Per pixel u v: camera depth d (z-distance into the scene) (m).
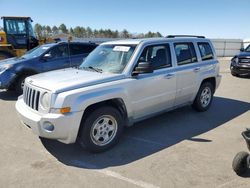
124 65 5.14
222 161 4.34
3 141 5.18
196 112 7.00
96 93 4.46
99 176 3.91
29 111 4.62
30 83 4.80
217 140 5.20
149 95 5.33
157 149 4.80
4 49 14.53
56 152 4.69
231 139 5.25
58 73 5.25
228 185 3.67
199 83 6.57
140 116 5.35
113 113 4.75
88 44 10.52
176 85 5.90
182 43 6.26
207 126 6.00
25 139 5.27
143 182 3.75
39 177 3.88
